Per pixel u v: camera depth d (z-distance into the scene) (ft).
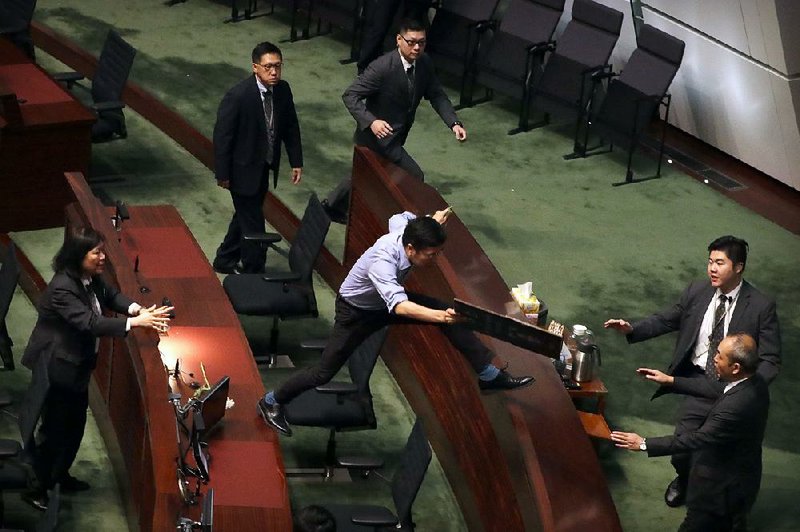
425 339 42.37
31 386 37.32
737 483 34.76
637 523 38.93
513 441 34.73
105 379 41.75
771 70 55.93
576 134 59.72
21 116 50.62
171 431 34.22
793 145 56.90
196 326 39.60
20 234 52.65
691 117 61.21
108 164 57.93
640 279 50.88
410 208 42.83
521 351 37.19
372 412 39.86
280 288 44.91
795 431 43.16
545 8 61.52
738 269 36.29
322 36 71.10
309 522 30.09
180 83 64.75
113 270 40.86
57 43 68.23
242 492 33.47
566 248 52.70
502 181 57.62
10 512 38.96
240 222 48.75
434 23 65.36
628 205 56.29
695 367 37.70
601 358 46.21
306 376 36.35
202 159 58.95
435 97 47.80
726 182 58.54
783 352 47.01
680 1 58.85
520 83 61.57
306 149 59.36
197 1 74.74
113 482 40.63
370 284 35.12
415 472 35.22
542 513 32.30
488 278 39.60
